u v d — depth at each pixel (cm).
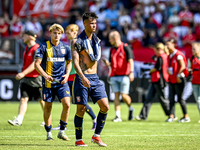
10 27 6494
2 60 5719
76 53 1838
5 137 2262
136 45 6309
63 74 2141
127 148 1845
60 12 6838
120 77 3422
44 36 6506
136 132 2583
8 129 2680
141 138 2262
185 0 7344
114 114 4172
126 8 7288
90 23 1842
